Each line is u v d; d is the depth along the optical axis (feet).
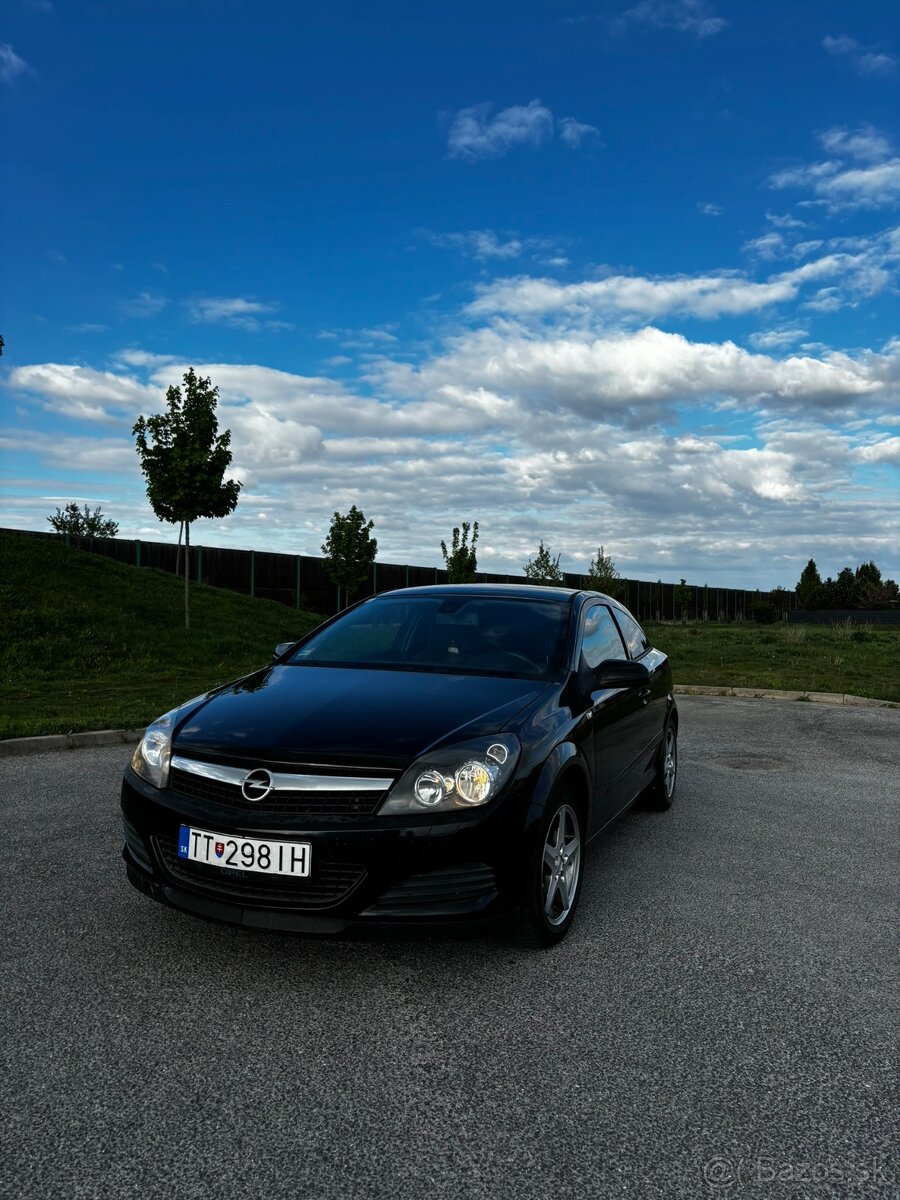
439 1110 7.48
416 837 9.43
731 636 96.78
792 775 23.47
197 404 57.72
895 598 212.02
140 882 10.57
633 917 12.34
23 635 45.42
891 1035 9.00
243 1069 8.05
